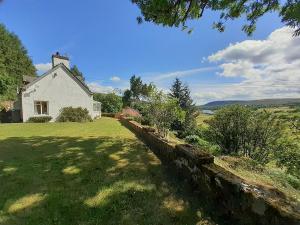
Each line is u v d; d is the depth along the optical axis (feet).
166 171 18.80
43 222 11.82
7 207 13.23
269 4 17.79
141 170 19.15
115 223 11.60
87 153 24.89
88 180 17.06
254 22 21.30
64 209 13.00
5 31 157.38
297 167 19.20
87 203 13.61
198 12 21.39
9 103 91.40
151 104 34.94
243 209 10.11
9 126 55.77
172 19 20.74
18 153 25.36
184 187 15.47
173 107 33.19
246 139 26.84
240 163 20.53
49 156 23.81
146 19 21.53
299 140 19.84
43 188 15.74
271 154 24.61
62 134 41.06
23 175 18.21
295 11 9.78
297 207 8.43
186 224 11.32
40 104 74.64
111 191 15.14
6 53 149.18
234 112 28.43
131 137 36.58
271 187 10.80
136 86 177.88
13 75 146.10
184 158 16.92
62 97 77.71
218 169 13.15
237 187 10.57
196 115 57.52
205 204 12.94
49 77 75.25
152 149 26.76
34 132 44.24
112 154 24.35
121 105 117.91
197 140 35.04
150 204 13.34
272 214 8.46
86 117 77.46
